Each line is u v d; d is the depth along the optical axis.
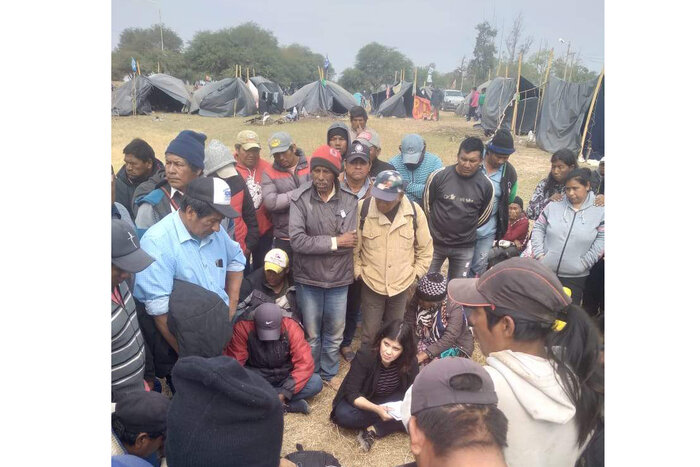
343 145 3.62
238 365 1.07
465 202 3.14
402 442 2.52
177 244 2.07
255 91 15.02
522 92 10.35
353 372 2.50
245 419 0.99
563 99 8.93
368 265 2.80
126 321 1.76
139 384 1.83
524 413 1.11
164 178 2.55
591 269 2.78
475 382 0.98
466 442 0.90
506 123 10.51
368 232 2.75
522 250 3.61
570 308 1.23
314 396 2.87
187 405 1.00
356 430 2.56
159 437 1.62
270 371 2.63
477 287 1.30
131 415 1.58
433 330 2.79
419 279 2.80
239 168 3.33
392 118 14.95
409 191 3.48
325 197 2.72
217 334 2.02
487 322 1.28
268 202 3.26
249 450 0.99
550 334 1.22
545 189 3.40
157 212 2.40
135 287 2.04
